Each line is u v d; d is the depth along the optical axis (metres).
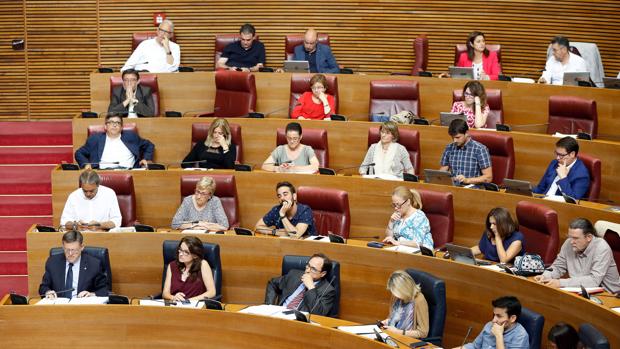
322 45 14.97
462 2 15.75
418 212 11.03
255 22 16.03
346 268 10.74
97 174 11.59
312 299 9.99
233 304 10.33
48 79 16.23
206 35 16.06
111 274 11.02
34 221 13.09
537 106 13.53
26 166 13.95
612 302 9.05
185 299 10.27
